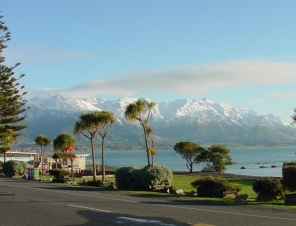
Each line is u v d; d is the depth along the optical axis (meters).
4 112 43.72
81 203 15.08
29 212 12.75
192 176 44.91
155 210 12.99
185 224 10.39
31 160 59.81
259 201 16.61
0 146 48.00
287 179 16.06
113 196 17.97
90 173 44.72
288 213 12.33
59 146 53.75
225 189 18.75
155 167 22.72
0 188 22.69
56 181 30.03
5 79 42.19
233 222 10.66
